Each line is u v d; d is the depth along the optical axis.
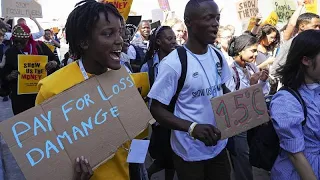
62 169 1.42
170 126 2.15
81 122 1.49
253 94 2.13
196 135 2.00
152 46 3.72
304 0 4.90
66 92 1.49
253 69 3.49
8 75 4.36
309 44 1.79
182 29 6.16
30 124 1.40
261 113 2.13
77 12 1.57
